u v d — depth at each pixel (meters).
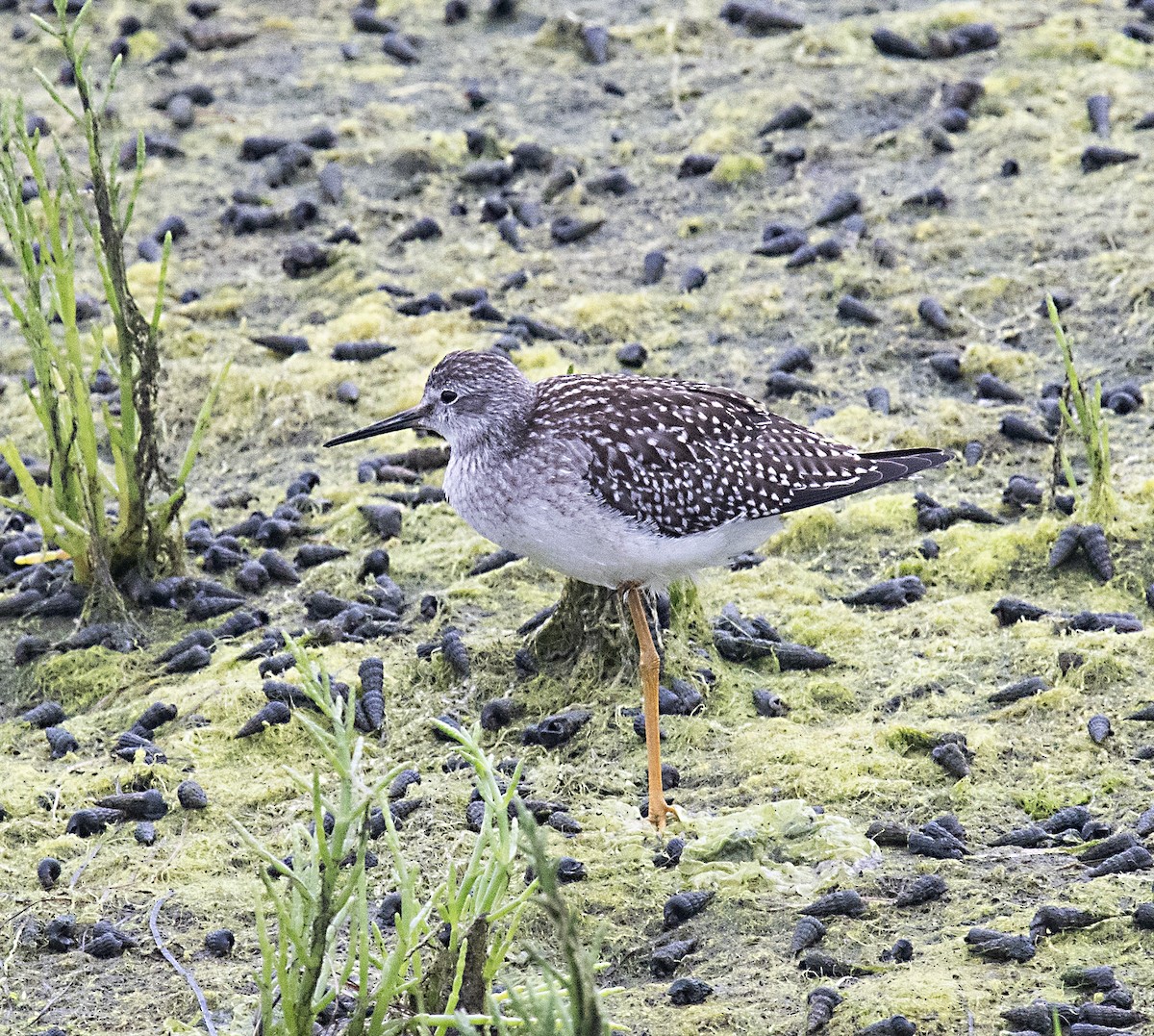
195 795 10.55
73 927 9.41
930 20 22.33
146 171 20.25
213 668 12.17
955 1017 8.11
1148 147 18.94
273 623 12.81
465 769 10.82
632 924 9.22
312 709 11.48
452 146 20.45
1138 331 15.72
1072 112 20.00
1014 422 14.42
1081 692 10.95
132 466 12.83
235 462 15.40
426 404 11.17
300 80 22.47
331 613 12.80
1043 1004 8.06
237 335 17.23
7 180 12.37
